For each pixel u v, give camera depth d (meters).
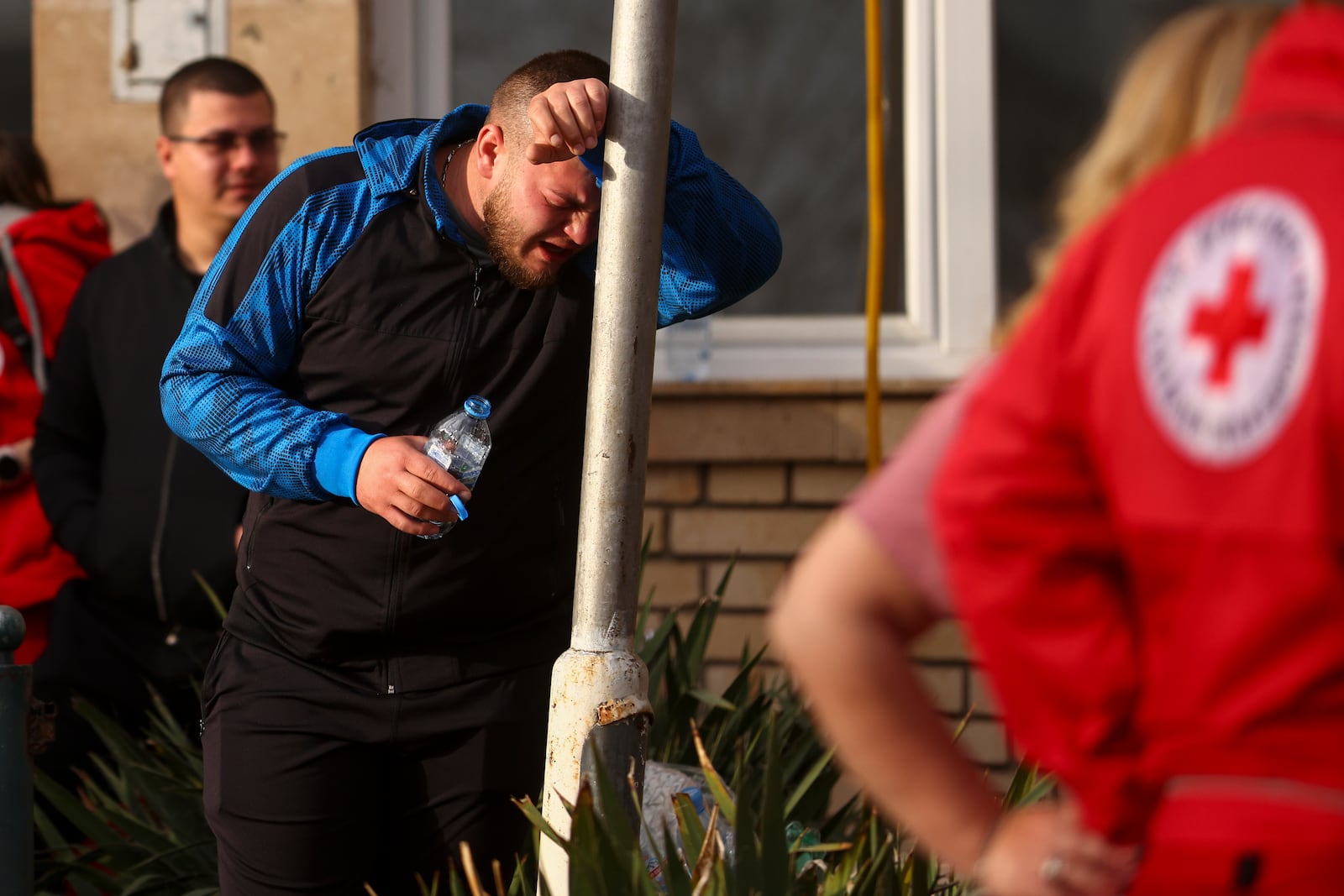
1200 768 3.32
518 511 7.96
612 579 6.86
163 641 10.95
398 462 7.34
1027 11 13.96
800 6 14.25
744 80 14.30
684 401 13.32
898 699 3.54
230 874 7.92
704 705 10.70
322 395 7.95
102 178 13.55
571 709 6.78
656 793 8.25
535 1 14.21
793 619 3.63
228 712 8.04
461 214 7.90
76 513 11.05
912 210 14.00
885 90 14.16
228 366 7.75
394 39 13.91
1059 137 13.98
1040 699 3.45
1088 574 3.41
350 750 7.91
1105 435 3.35
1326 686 3.12
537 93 7.59
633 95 6.87
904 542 3.57
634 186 6.84
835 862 8.59
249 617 8.15
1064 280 3.53
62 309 12.09
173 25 13.45
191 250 11.66
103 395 11.24
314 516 7.89
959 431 3.55
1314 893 3.13
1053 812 3.64
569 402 8.12
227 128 11.42
